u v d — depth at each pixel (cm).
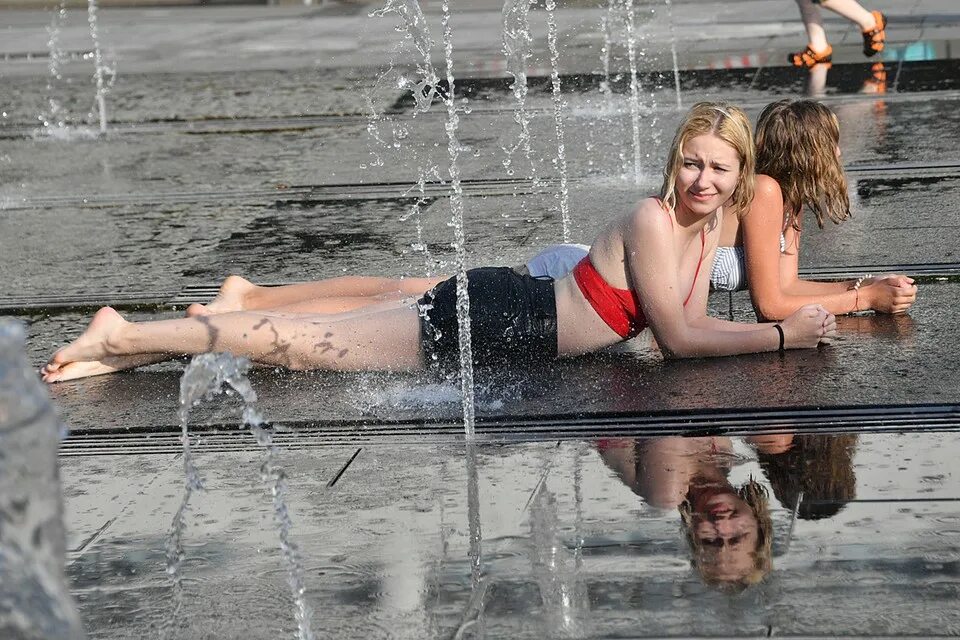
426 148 2977
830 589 979
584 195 2444
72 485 1281
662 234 1479
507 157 2825
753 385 1452
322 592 1030
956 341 1563
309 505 1202
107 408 1497
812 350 1559
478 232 2227
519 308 1530
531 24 5066
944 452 1238
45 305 1947
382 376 1553
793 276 1706
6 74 4512
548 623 957
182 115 3600
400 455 1313
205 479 1280
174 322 1584
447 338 1530
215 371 1221
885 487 1162
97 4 6794
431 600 1005
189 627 989
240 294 1705
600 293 1517
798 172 1611
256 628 981
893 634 915
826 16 4731
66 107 3788
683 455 1266
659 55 4097
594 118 3194
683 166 1462
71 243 2327
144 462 1335
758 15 4891
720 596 978
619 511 1139
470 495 1202
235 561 1094
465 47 4553
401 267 2038
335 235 2278
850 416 1348
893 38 4069
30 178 2912
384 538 1120
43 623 619
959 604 950
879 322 1655
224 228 2380
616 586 1003
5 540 621
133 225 2441
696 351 1537
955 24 4266
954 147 2642
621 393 1451
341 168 2836
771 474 1205
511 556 1068
